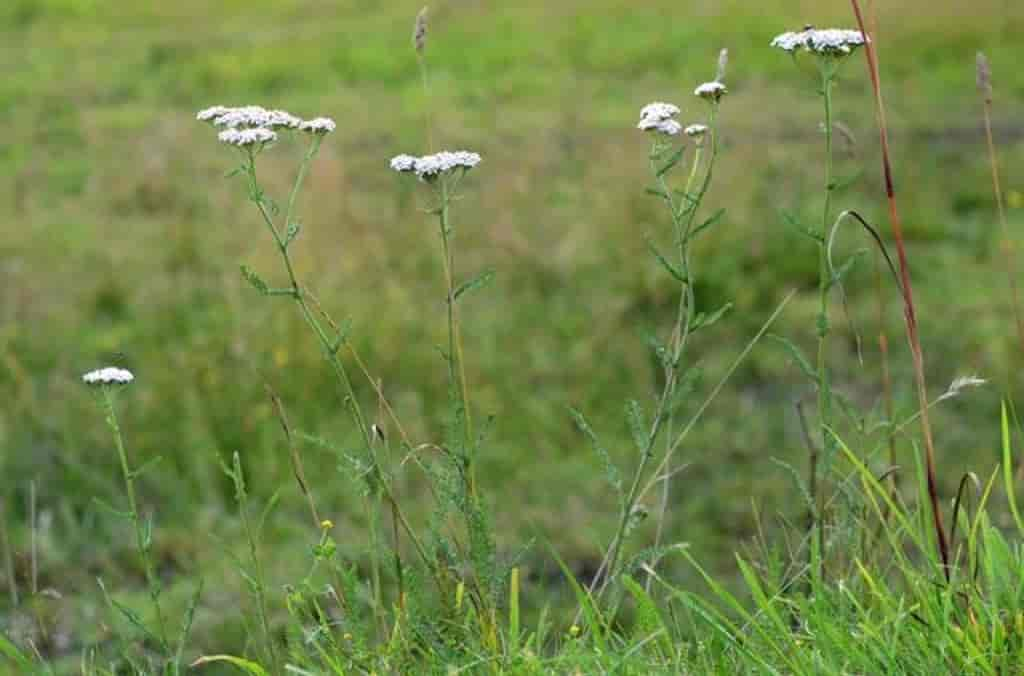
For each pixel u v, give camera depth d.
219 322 11.13
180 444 9.60
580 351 10.98
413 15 24.34
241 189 14.37
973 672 3.51
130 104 20.16
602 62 20.70
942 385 10.34
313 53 22.16
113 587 8.12
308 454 9.57
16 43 24.77
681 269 4.20
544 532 8.57
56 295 12.27
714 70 19.92
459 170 4.14
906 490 8.59
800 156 15.23
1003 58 19.00
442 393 10.36
